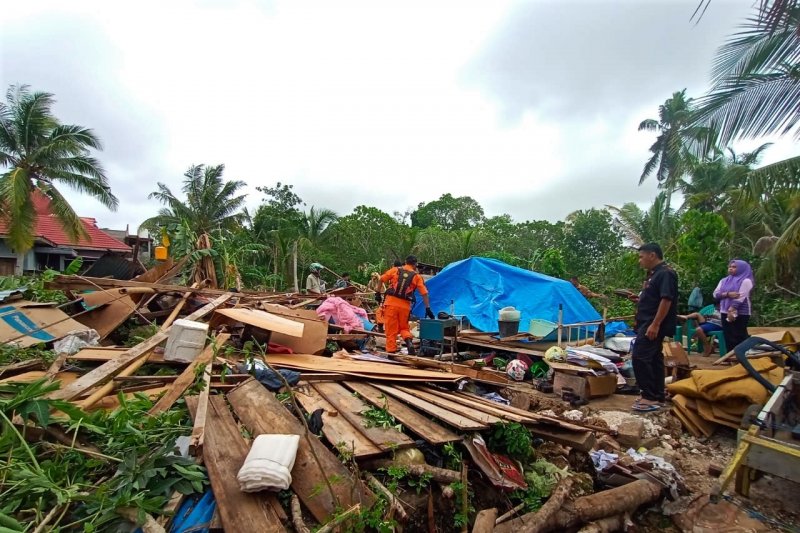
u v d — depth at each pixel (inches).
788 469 112.4
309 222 1065.5
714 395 175.0
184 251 406.0
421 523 111.5
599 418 185.3
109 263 474.6
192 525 90.4
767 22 198.8
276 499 96.3
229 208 1024.9
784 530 117.0
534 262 834.8
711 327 309.7
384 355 260.2
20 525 80.7
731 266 265.0
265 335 239.0
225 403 142.6
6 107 727.7
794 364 173.8
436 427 138.6
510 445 141.7
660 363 196.7
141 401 141.5
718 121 284.8
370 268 909.2
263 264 999.0
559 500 117.0
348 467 116.9
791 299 494.6
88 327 243.8
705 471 150.4
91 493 95.7
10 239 687.1
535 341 297.0
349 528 91.7
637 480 133.2
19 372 175.2
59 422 114.6
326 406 154.6
